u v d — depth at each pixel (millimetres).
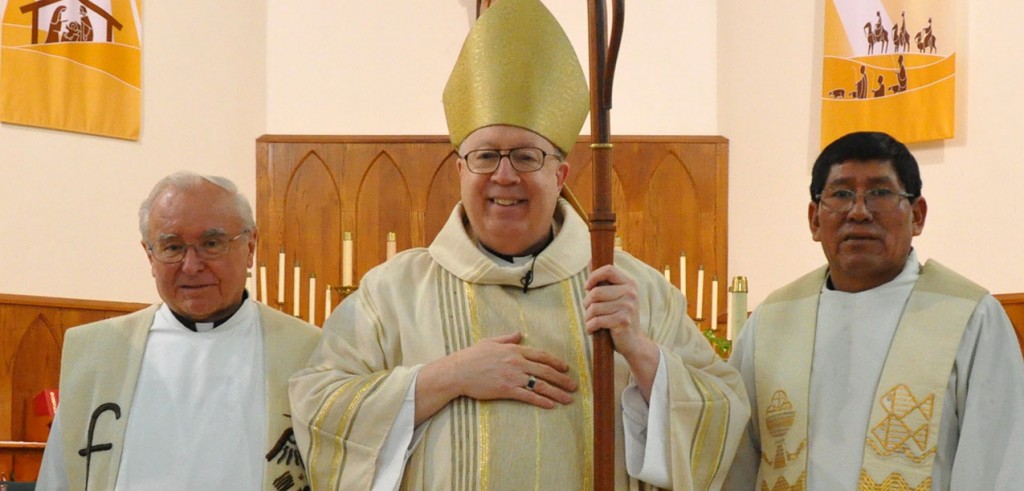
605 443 3691
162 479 4199
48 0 8195
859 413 4031
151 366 4379
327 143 8836
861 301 4160
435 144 8820
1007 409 3855
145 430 4273
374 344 4109
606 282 3770
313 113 8953
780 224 8555
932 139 7891
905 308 4109
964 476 3812
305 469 4055
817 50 8508
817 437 4059
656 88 8969
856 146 4078
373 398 3889
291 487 4219
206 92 8719
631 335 3801
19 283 7832
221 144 8727
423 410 3877
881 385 4023
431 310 4105
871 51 8180
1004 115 7648
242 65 8891
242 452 4250
